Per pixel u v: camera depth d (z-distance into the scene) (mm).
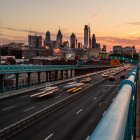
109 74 153375
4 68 73375
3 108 49312
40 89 81125
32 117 36719
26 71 85312
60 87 88250
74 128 34375
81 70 197875
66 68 145125
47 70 110062
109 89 82438
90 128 34375
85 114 43781
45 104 53812
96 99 61375
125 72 186375
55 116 42219
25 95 67938
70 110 47594
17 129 31859
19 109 48156
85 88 85688
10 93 67000
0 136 27266
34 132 32281
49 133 31781
